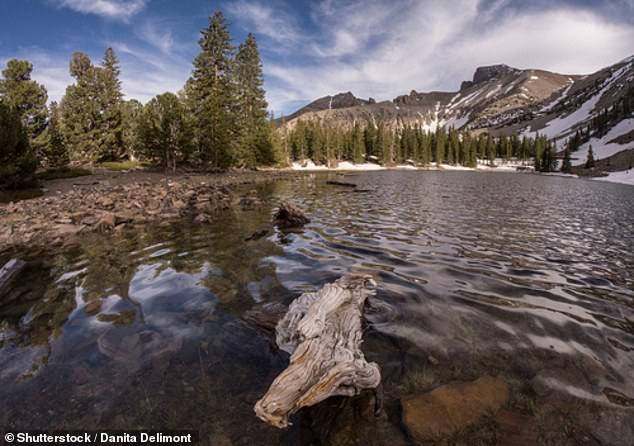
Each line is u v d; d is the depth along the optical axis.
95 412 2.97
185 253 8.33
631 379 3.33
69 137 44.72
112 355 3.85
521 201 20.62
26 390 3.26
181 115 40.66
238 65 53.00
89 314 4.94
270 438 2.67
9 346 4.07
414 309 5.00
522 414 2.86
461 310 4.98
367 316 4.77
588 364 3.59
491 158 108.81
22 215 12.98
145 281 6.34
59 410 3.00
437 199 20.81
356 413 2.94
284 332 4.12
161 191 18.88
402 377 3.43
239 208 16.31
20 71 31.02
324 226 11.85
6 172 19.39
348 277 5.02
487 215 14.67
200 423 2.84
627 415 2.81
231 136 47.06
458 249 8.72
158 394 3.19
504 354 3.81
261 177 39.25
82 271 7.02
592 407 2.93
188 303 5.29
